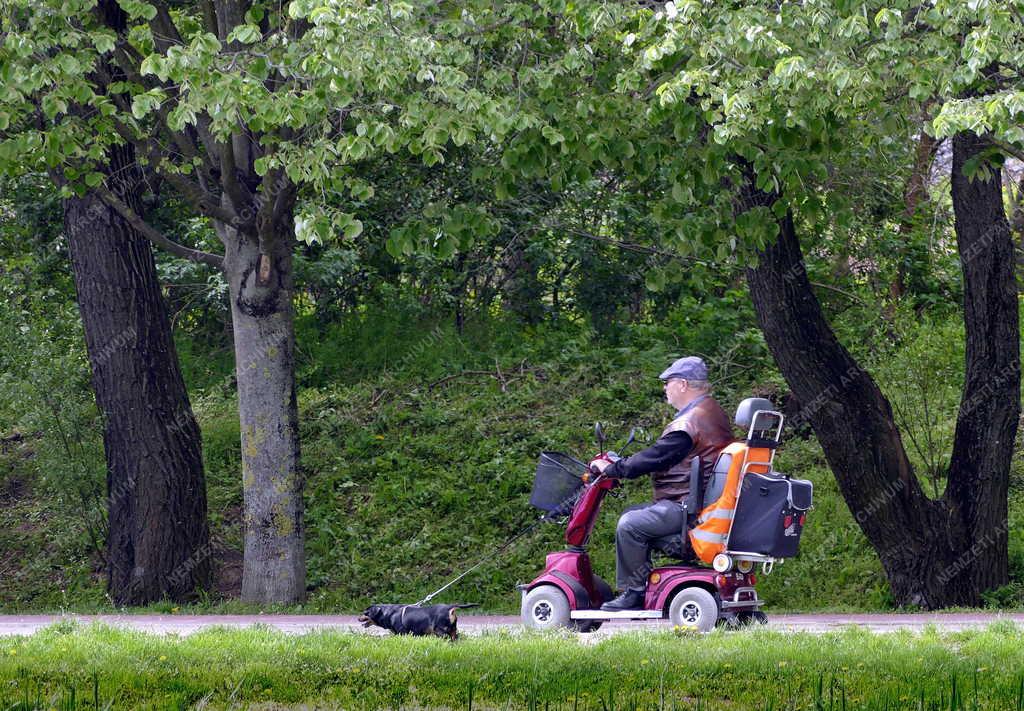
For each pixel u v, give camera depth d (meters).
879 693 15.05
